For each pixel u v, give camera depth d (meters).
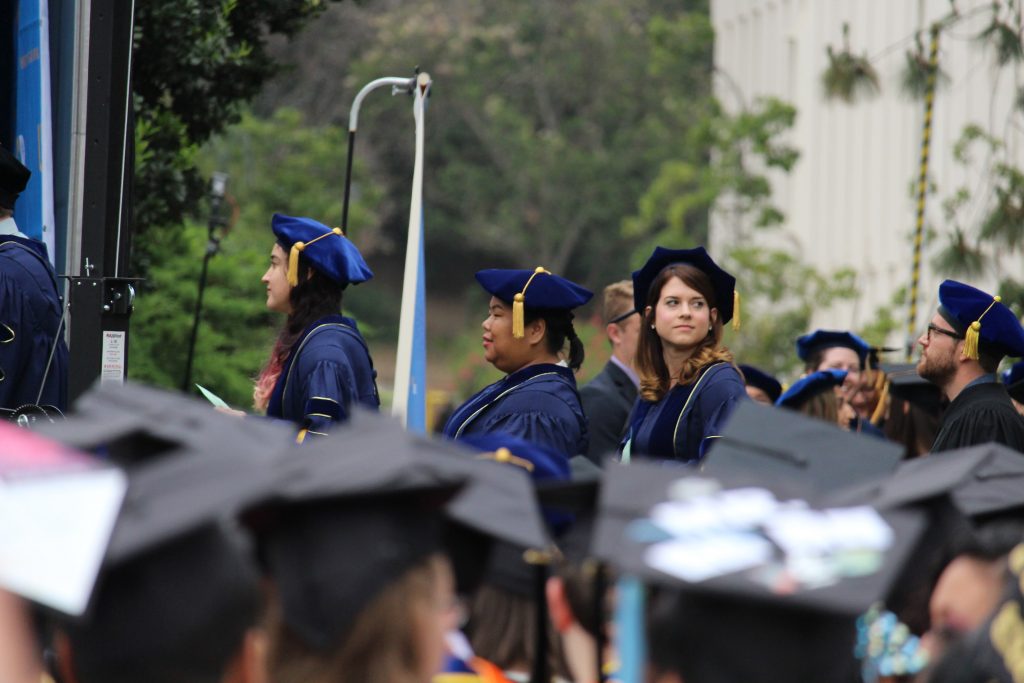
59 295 17.89
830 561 5.68
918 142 42.69
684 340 15.11
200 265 32.88
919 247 31.06
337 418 16.25
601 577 7.34
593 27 100.75
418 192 18.86
